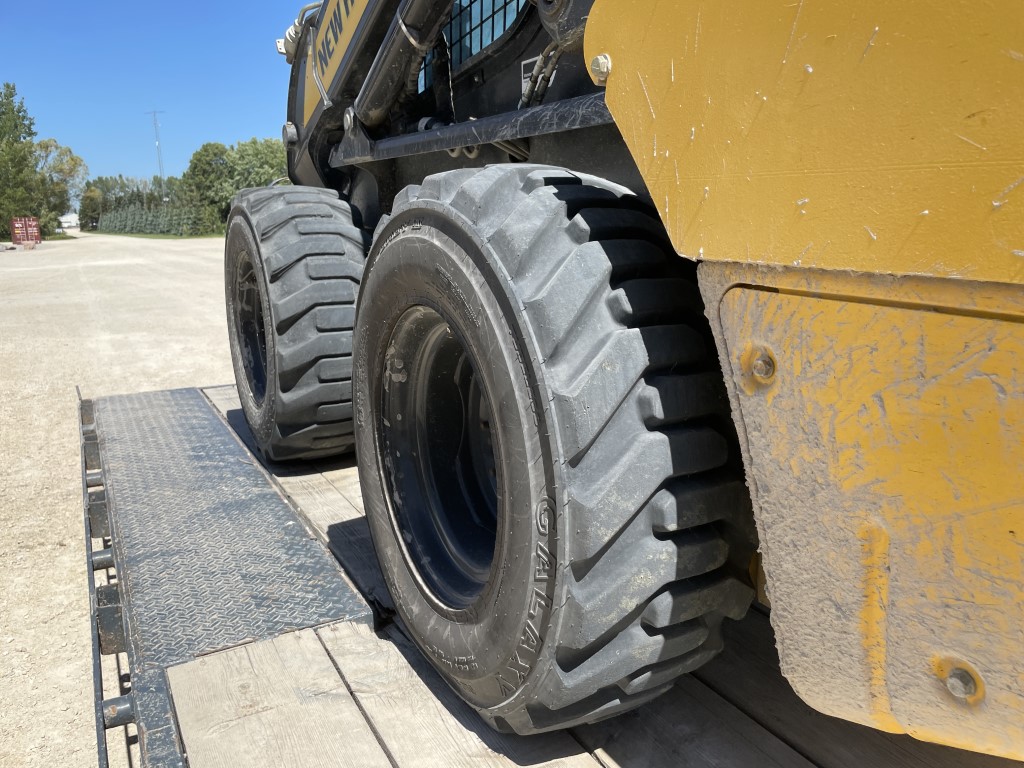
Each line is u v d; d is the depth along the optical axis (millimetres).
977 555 937
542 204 1501
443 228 1652
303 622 2098
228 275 3756
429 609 1848
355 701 1808
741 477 1420
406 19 2445
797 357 1062
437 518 2029
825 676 1150
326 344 3006
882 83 896
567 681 1419
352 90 3275
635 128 1229
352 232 3189
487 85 2570
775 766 1565
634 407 1364
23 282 17609
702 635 1471
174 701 1804
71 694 2639
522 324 1422
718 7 1070
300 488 3105
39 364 7887
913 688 1050
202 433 3703
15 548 3705
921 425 949
